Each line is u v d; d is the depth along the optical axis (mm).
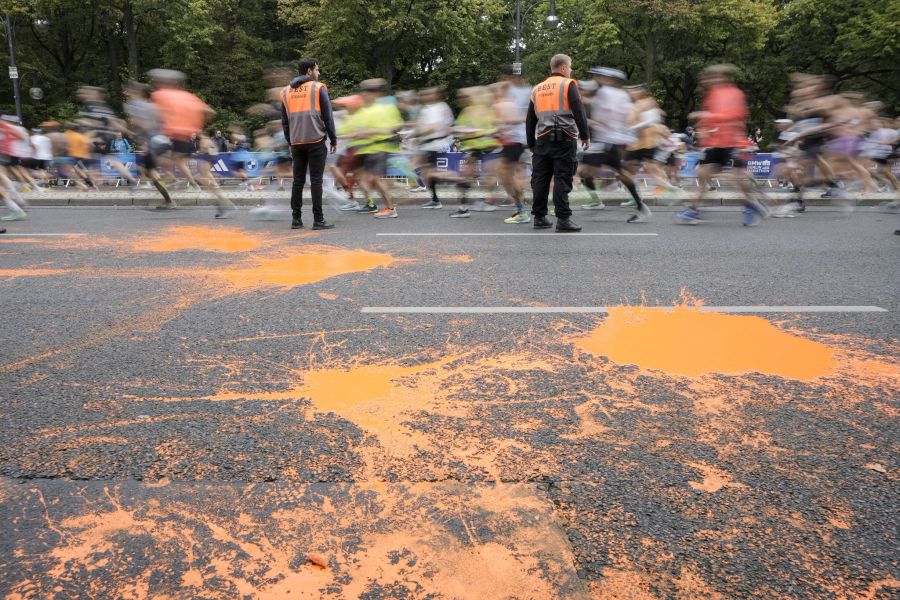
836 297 5336
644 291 5508
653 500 2424
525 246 7781
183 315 4809
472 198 13836
